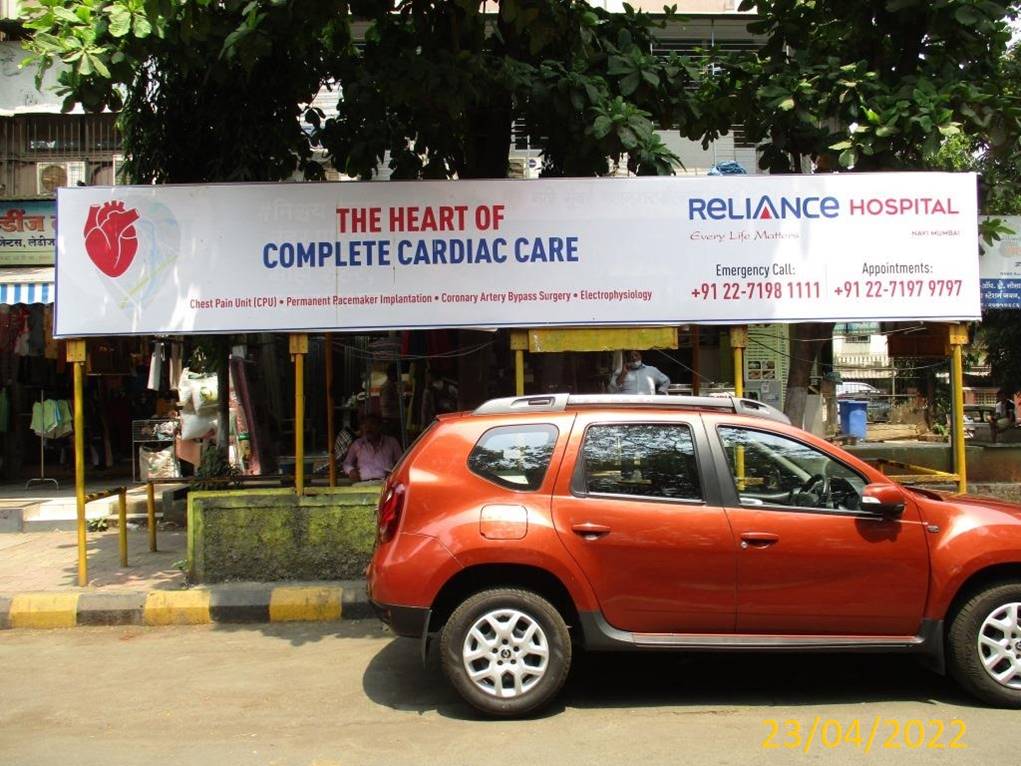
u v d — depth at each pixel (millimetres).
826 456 4809
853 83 7297
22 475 13188
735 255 6859
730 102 8180
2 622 6695
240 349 10133
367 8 7391
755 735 4340
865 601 4613
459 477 4746
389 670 5539
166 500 10062
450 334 9570
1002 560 4590
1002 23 7426
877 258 6871
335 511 7203
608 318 6840
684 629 4637
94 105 6508
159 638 6391
